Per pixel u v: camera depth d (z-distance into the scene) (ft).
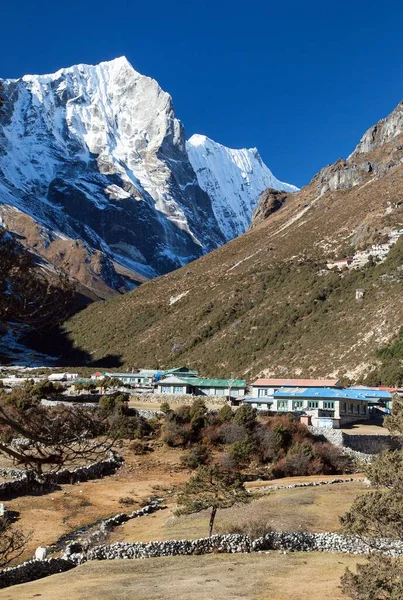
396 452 94.79
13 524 144.05
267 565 109.91
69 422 55.62
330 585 94.68
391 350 372.38
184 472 208.44
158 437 237.86
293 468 216.54
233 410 258.57
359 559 113.60
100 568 111.24
